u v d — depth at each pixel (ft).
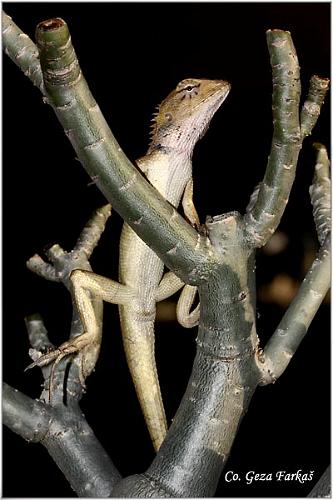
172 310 4.29
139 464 3.41
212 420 2.10
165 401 3.75
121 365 4.02
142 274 2.38
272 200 2.07
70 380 2.26
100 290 2.34
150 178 2.43
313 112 2.10
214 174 5.36
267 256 4.49
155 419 2.37
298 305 2.15
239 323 2.09
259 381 2.12
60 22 1.97
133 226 2.05
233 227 2.07
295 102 2.04
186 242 2.06
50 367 2.27
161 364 4.03
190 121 2.45
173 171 2.44
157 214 2.05
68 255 2.36
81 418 2.23
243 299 2.09
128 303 2.38
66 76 1.98
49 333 4.45
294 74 2.04
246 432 3.54
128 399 3.83
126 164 2.03
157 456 2.11
